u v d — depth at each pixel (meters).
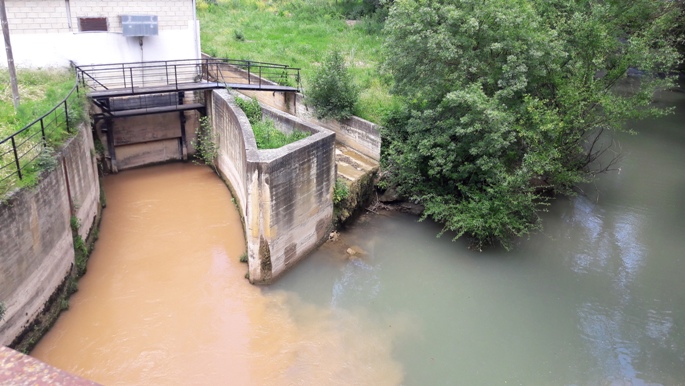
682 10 21.77
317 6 42.75
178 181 21.08
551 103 17.95
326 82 20.59
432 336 13.20
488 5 15.62
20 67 19.27
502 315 14.06
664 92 35.22
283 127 18.03
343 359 12.24
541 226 16.50
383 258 16.39
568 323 13.74
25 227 11.30
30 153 12.90
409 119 18.22
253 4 44.19
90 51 20.28
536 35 15.82
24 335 11.40
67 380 2.04
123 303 13.55
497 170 15.81
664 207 19.73
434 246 17.05
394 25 16.91
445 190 17.66
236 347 12.32
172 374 11.44
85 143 16.45
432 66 16.83
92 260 15.28
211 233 17.14
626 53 18.58
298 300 14.20
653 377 12.02
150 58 21.53
